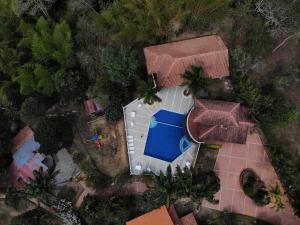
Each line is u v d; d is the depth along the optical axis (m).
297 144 42.41
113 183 43.47
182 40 43.66
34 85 43.53
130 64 40.97
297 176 40.75
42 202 43.66
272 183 42.22
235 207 42.47
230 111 39.72
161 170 42.72
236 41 43.75
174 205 42.59
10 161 44.84
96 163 44.00
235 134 40.72
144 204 41.84
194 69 40.31
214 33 43.84
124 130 43.97
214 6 41.28
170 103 43.69
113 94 42.50
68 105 45.12
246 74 43.38
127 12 43.00
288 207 41.72
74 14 46.84
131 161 43.16
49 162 44.44
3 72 45.53
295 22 41.78
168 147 43.25
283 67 43.66
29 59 46.47
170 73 41.94
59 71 42.97
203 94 42.31
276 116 40.44
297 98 42.97
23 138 45.19
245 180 42.47
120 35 42.44
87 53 43.84
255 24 42.84
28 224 41.78
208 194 39.59
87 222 42.59
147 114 43.69
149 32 42.72
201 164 43.06
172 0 40.97
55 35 43.47
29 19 48.31
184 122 42.38
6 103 44.69
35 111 42.72
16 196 43.94
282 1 41.97
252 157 42.97
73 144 44.41
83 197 43.56
